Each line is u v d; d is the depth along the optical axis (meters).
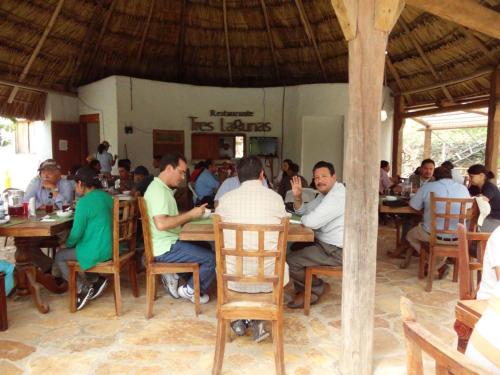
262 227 2.14
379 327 2.95
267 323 2.97
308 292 3.14
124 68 9.09
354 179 2.23
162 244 3.07
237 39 8.72
